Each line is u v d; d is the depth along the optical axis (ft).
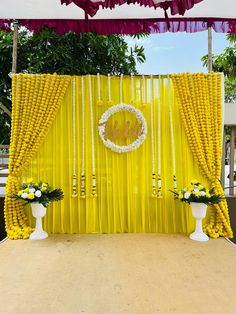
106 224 11.29
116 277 7.59
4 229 12.15
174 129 11.33
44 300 6.50
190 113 11.06
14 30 11.60
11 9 10.50
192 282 7.32
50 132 11.25
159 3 6.12
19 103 10.98
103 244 10.02
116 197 11.29
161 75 11.34
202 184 11.25
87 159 11.27
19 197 10.42
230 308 6.19
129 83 11.39
